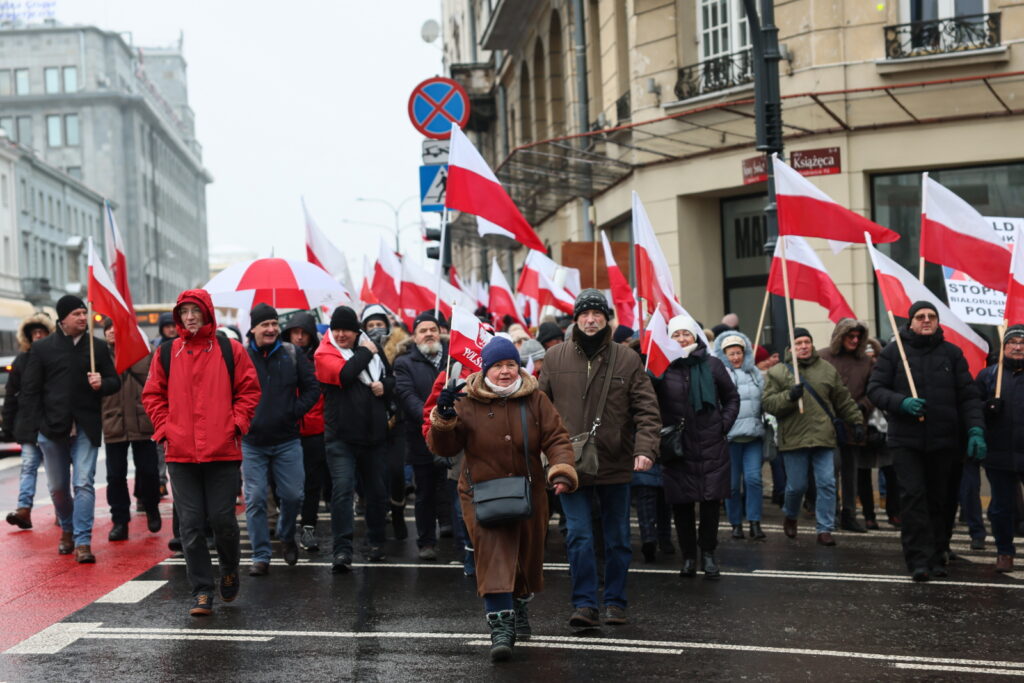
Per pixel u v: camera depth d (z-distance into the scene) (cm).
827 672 632
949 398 907
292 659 672
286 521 995
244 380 809
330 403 979
